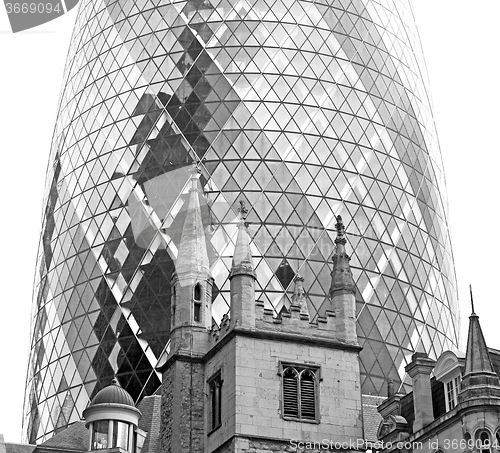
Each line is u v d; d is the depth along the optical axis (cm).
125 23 10650
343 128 10106
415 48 11362
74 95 10756
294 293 8669
